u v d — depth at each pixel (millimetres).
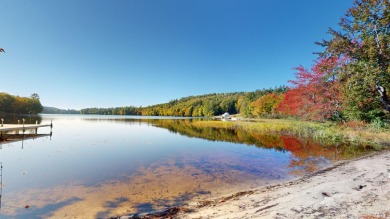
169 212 6496
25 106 102500
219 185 9172
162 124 53906
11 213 6531
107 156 15141
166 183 9422
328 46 16484
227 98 130250
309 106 28203
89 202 7414
